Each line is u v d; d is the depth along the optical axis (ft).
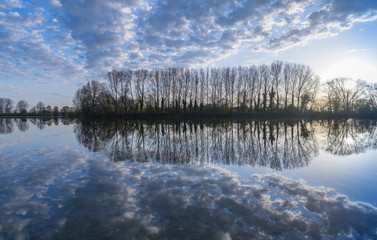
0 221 15.47
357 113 198.08
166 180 23.98
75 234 13.87
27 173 26.78
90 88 210.59
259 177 25.29
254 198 19.12
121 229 14.34
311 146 47.21
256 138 59.67
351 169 28.91
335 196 19.81
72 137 63.10
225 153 39.27
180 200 18.65
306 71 182.39
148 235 13.64
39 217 16.02
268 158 35.40
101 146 46.85
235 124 115.96
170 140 56.13
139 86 199.93
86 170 28.12
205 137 61.98
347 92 210.38
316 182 23.72
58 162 32.48
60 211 16.90
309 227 14.61
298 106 184.03
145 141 54.39
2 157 36.01
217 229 14.28
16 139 59.06
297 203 18.22
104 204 17.98
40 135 69.10
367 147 46.70
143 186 22.07
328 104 213.05
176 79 199.82
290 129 87.51
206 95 204.13
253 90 190.29
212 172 27.22
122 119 183.21
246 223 15.02
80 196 19.66
